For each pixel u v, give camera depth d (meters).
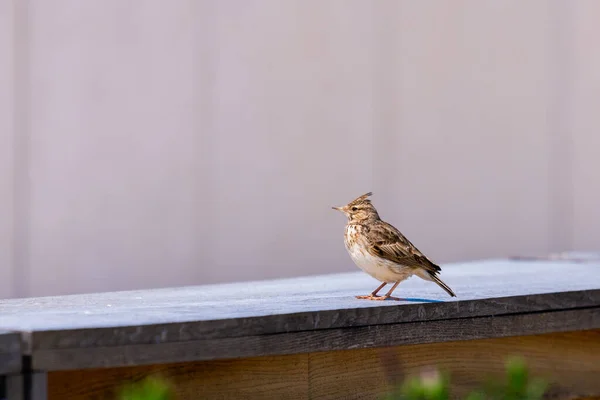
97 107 14.96
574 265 9.52
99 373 4.79
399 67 15.82
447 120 16.05
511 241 16.34
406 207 15.84
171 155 15.15
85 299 6.38
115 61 14.98
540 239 16.47
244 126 15.30
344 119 15.62
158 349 4.75
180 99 15.17
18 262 14.89
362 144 15.71
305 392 5.54
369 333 5.65
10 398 4.37
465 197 16.14
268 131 15.37
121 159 14.99
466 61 16.14
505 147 16.30
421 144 15.91
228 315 5.11
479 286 7.11
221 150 15.24
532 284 7.24
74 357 4.50
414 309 5.88
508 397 3.87
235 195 15.30
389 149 15.79
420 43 15.91
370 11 15.73
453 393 6.18
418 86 15.91
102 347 4.57
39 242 14.91
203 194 15.22
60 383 4.65
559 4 16.52
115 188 14.99
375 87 15.76
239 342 5.05
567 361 6.80
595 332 6.96
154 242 15.09
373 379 5.83
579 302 6.71
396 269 6.96
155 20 15.09
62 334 4.46
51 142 14.90
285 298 6.38
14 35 14.74
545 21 16.48
